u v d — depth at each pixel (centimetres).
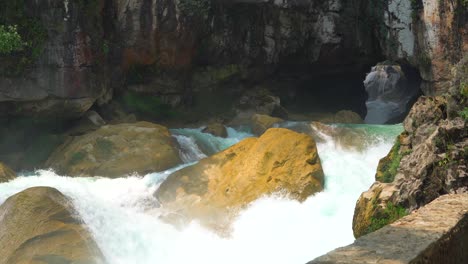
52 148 1762
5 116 1812
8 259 1002
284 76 2638
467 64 1041
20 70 1750
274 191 1292
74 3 1812
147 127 1677
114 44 2003
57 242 1017
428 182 948
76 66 1825
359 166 1465
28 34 1753
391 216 955
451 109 1023
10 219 1048
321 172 1373
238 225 1234
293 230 1211
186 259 1145
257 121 1953
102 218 1159
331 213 1262
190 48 2203
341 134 1727
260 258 1148
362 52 2591
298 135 1423
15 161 1730
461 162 927
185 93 2277
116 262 1098
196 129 2022
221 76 2366
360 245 378
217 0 2248
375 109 3738
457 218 466
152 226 1201
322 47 2548
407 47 2362
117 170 1528
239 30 2364
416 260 358
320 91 2902
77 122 1917
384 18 2447
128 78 2105
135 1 2019
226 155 1466
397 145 1172
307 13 2483
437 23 2228
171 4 2084
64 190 1251
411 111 1173
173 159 1598
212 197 1331
